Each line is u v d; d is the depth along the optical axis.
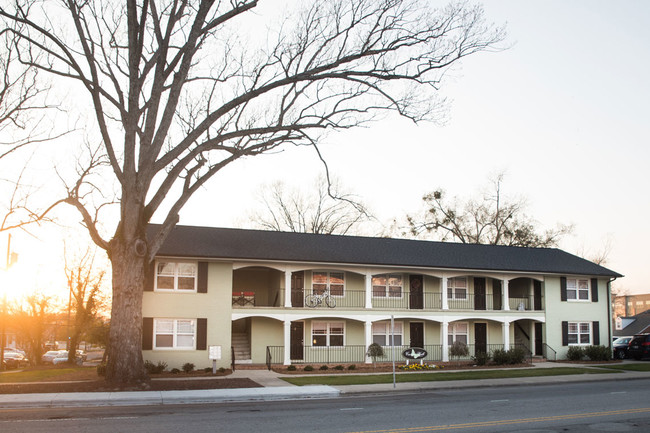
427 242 37.41
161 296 28.27
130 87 20.38
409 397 19.14
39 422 13.22
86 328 54.41
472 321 35.50
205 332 28.47
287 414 14.77
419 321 34.19
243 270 33.22
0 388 19.34
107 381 20.09
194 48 20.83
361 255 32.50
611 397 18.86
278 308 29.86
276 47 22.83
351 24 22.58
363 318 31.50
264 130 22.38
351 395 19.83
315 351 31.64
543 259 38.09
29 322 55.22
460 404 16.95
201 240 30.36
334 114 23.45
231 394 18.66
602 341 37.44
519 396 19.25
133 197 20.45
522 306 35.78
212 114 21.69
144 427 12.54
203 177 22.23
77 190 22.64
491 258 36.31
